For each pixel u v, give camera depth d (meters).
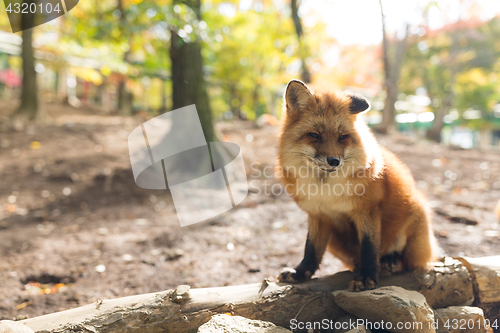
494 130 29.19
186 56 7.56
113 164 8.43
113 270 4.00
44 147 9.31
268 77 17.38
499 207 5.07
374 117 30.41
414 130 30.12
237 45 16.62
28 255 4.43
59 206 6.59
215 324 1.96
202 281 3.64
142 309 2.10
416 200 2.80
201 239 4.95
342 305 2.28
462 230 4.83
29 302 3.31
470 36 23.64
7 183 7.34
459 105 26.97
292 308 2.31
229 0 15.77
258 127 13.03
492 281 2.57
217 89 27.56
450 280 2.57
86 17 11.29
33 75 11.82
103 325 2.02
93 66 16.92
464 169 9.27
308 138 2.63
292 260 4.16
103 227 5.57
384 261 2.86
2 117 11.25
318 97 2.75
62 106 18.19
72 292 3.48
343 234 2.92
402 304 2.01
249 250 4.52
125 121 13.16
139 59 20.69
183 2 7.13
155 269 4.00
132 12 6.69
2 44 19.38
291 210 6.16
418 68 26.66
